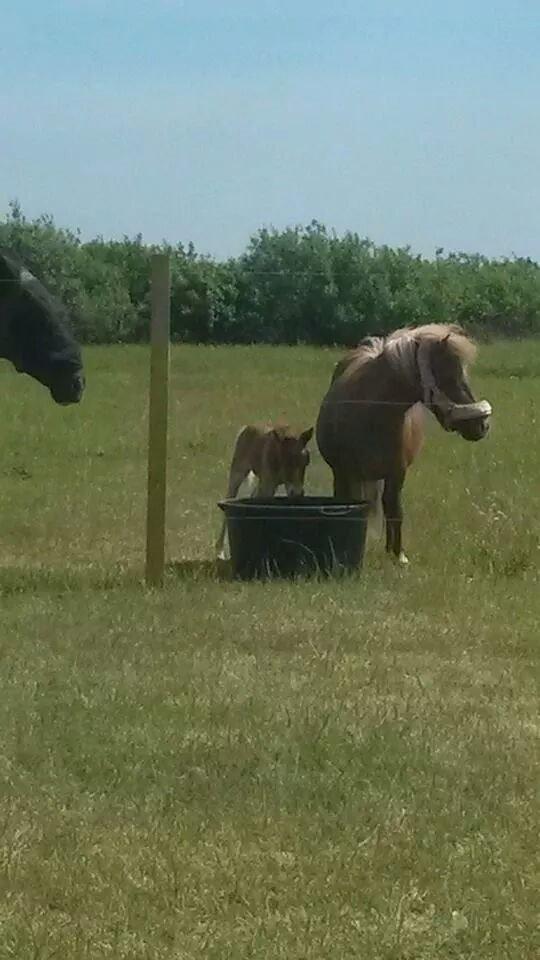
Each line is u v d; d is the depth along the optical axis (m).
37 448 19.91
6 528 15.71
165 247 32.38
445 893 10.24
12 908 10.12
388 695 11.99
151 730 11.45
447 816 10.72
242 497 15.15
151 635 12.75
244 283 31.30
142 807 10.77
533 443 20.33
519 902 10.20
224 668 12.25
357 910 10.14
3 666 12.23
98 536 15.54
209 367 25.91
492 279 41.88
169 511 16.42
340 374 14.63
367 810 10.76
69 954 9.52
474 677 12.29
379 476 14.46
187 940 9.76
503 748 11.36
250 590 13.65
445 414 14.25
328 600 13.44
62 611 13.16
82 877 10.28
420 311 37.84
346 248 39.31
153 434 13.73
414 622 13.09
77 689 11.91
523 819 10.74
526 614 13.27
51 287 36.28
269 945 9.70
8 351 14.06
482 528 15.15
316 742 11.32
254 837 10.57
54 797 10.85
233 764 11.12
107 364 30.09
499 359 31.16
